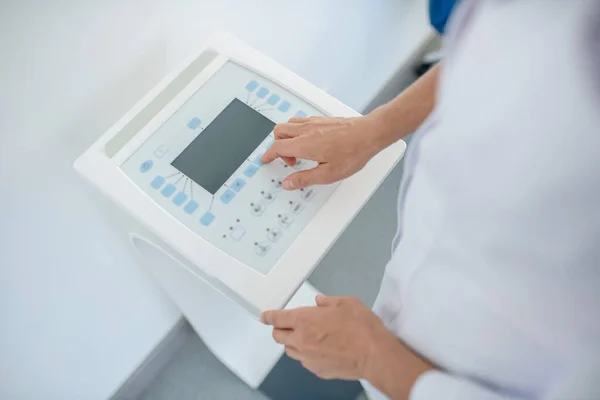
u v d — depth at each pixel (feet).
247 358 3.68
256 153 1.86
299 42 3.15
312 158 1.78
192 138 1.88
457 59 0.96
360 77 4.15
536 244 0.92
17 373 2.73
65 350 2.93
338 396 3.63
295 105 1.96
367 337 1.45
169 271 2.51
